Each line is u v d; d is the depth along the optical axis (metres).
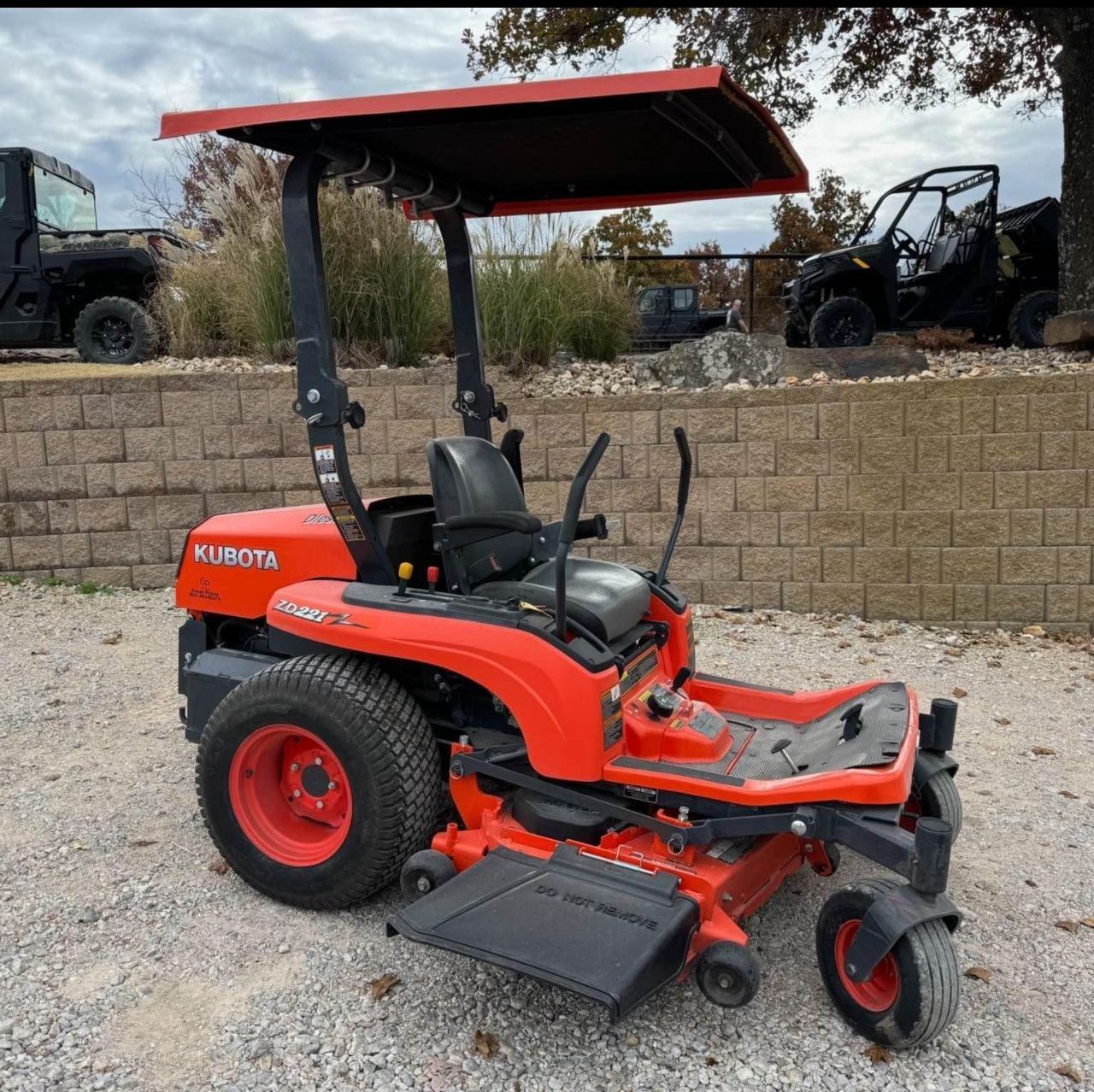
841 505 6.82
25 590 7.58
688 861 2.74
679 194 3.88
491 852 2.94
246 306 8.69
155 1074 2.42
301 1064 2.47
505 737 3.24
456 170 3.58
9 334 9.85
